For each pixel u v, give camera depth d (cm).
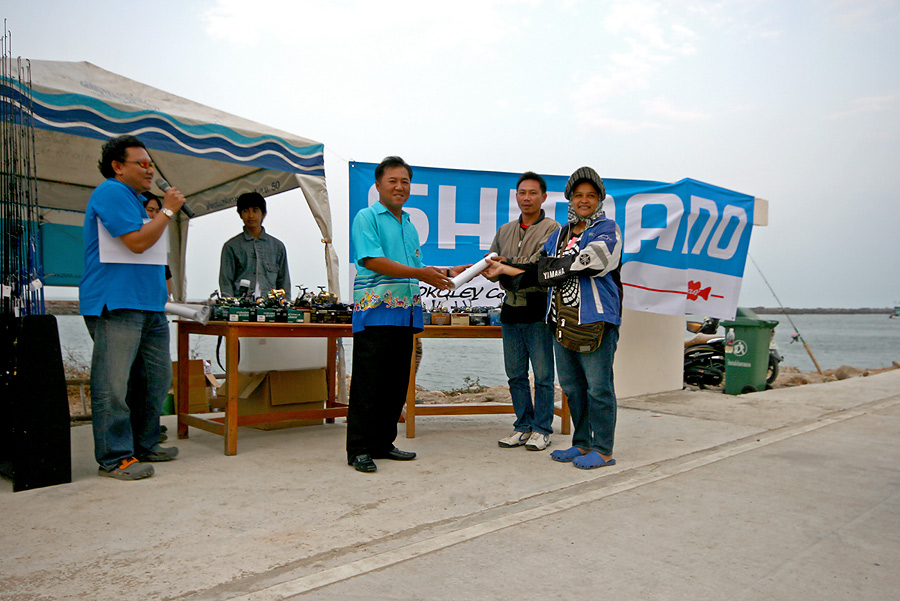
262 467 346
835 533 244
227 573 202
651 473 337
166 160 600
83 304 316
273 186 588
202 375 530
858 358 2877
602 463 350
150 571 203
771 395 661
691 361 820
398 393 364
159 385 351
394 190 354
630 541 233
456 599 184
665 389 693
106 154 326
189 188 659
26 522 251
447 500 284
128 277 317
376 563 210
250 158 448
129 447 328
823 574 205
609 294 339
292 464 354
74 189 652
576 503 280
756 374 716
